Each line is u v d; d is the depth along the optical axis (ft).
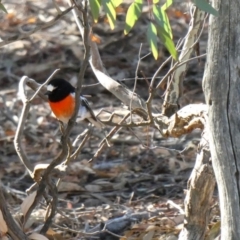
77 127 45.60
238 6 19.53
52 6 68.03
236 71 19.85
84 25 19.47
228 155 20.13
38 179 24.04
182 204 35.06
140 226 30.48
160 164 40.57
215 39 19.86
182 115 24.85
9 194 35.88
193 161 40.60
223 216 20.66
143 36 60.70
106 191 37.83
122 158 41.60
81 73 20.52
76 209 34.83
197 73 54.03
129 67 56.24
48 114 48.60
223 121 20.07
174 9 64.03
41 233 24.08
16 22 65.00
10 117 46.42
